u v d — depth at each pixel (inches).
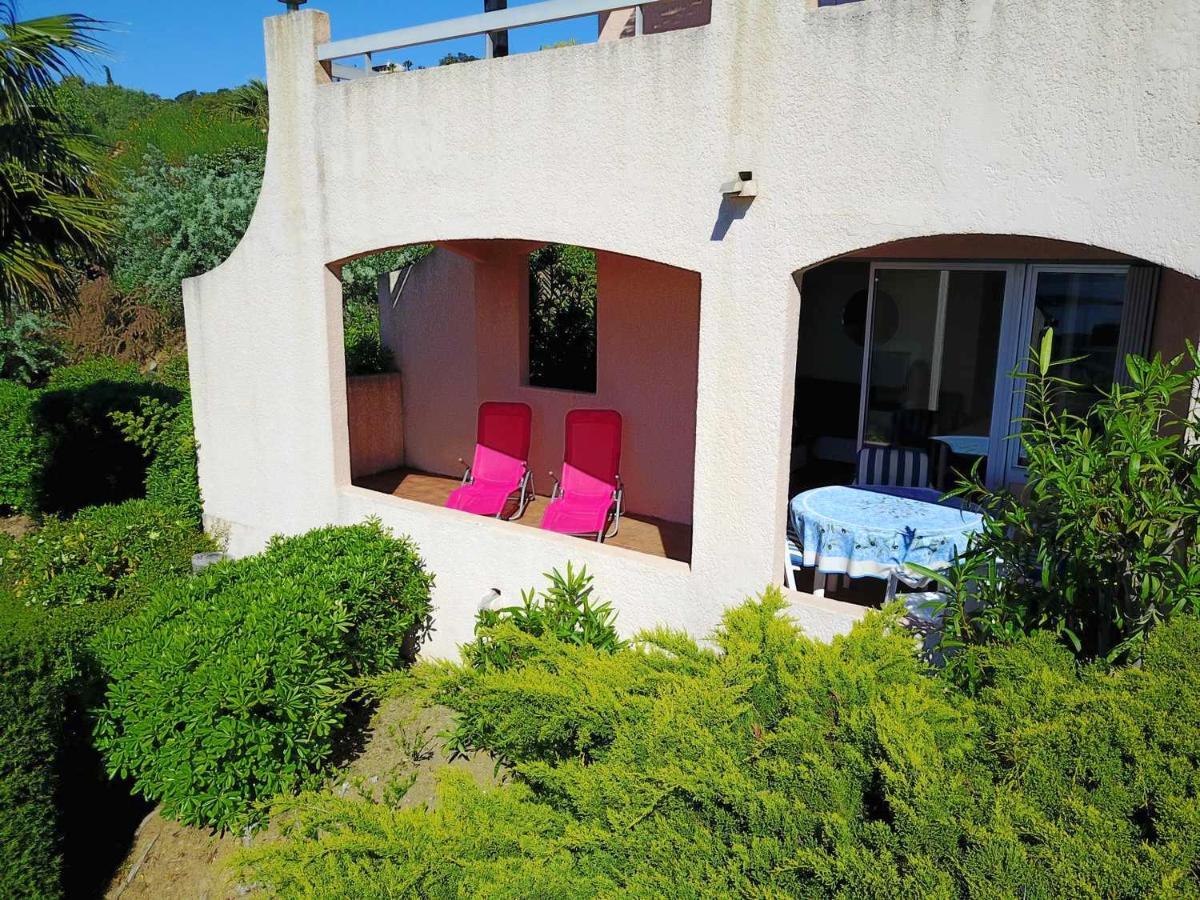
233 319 352.8
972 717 132.1
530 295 490.3
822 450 410.3
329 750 241.6
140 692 217.5
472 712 172.9
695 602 235.6
